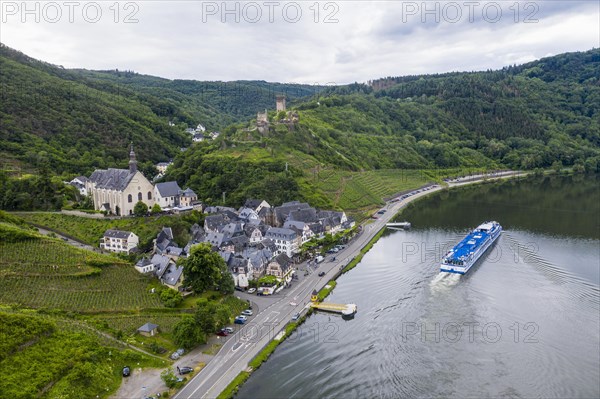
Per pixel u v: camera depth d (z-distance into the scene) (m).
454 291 161.00
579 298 154.75
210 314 129.00
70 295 139.62
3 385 96.25
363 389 107.38
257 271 170.62
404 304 151.38
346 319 142.50
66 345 112.75
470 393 105.81
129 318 134.50
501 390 106.81
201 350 122.50
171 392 104.12
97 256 160.88
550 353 121.88
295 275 177.50
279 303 152.38
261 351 122.44
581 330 133.75
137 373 111.38
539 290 161.38
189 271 148.12
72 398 98.25
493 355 121.06
